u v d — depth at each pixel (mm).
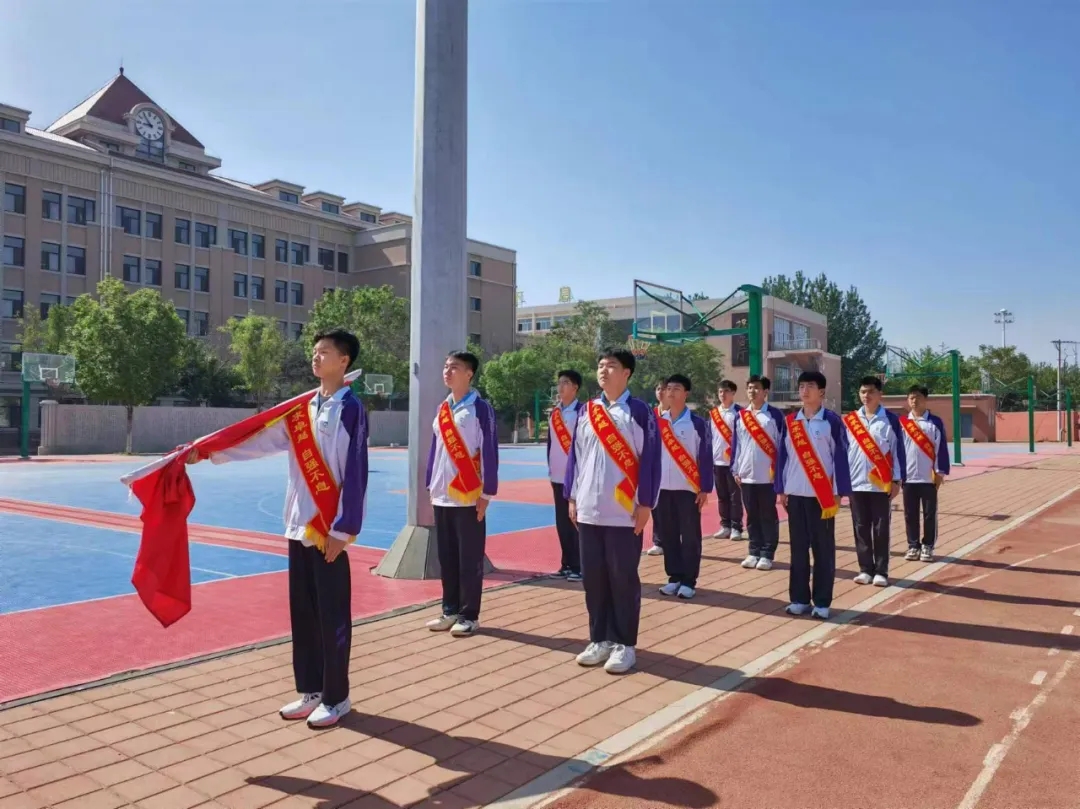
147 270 41812
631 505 4773
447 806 3086
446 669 4707
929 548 8508
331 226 51438
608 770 3414
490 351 55781
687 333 19562
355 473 3855
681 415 6844
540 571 7750
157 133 45125
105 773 3311
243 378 36812
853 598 6684
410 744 3641
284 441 4055
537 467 25125
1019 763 3477
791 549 6133
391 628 5621
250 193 46469
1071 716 4012
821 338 60188
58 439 30000
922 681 4551
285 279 48688
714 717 4004
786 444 6176
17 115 36938
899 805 3119
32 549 9055
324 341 4008
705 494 6758
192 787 3195
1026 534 10375
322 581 3871
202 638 5328
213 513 12477
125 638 5316
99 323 29734
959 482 18641
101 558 8461
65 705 4078
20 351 36406
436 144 7492
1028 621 5906
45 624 5688
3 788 3162
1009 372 61562
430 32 7535
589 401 5109
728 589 7020
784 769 3430
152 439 32531
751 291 13414
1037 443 49844
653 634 5520
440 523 5531
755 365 13391
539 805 3111
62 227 38375
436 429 5570
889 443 7234
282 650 5066
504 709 4082
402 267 50531
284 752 3537
